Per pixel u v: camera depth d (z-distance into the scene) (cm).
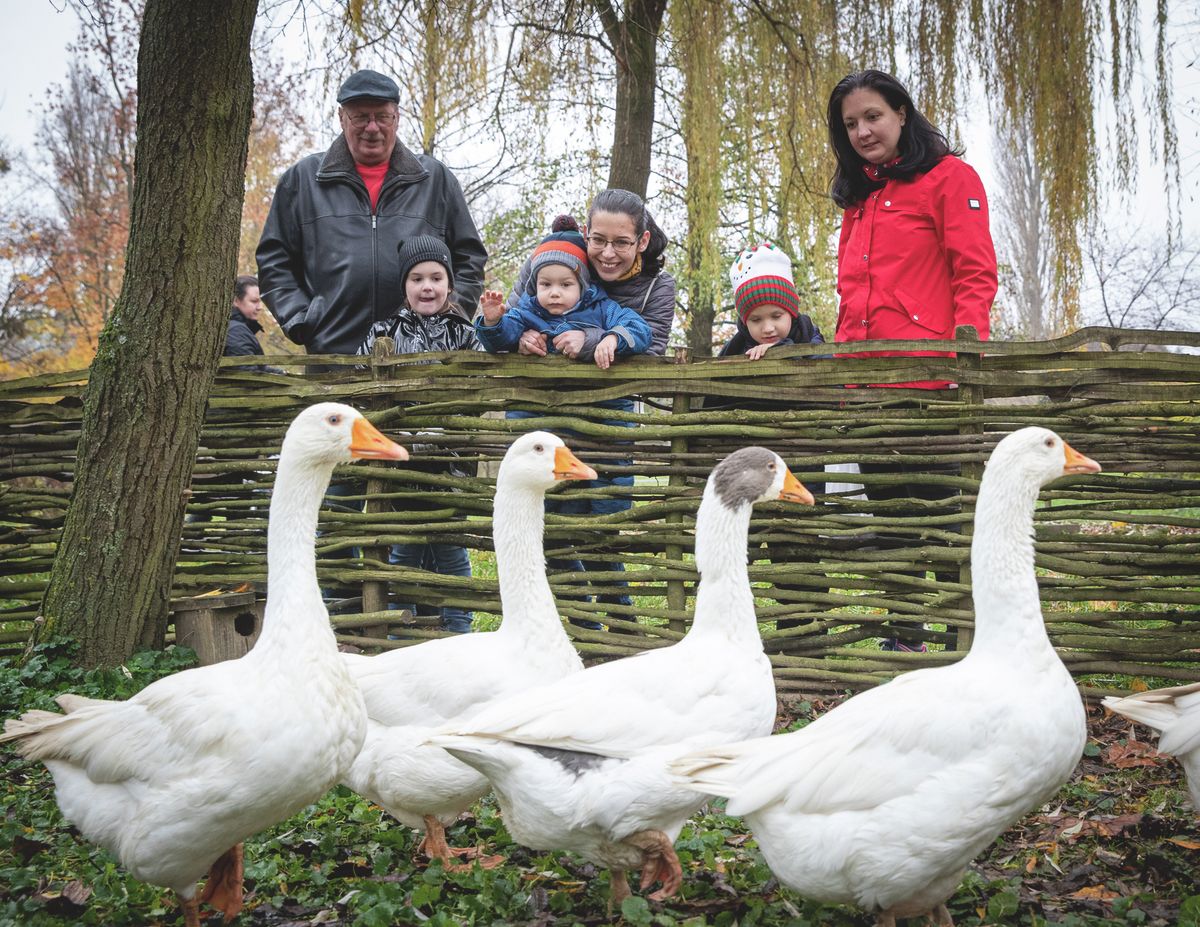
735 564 411
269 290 762
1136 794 499
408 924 357
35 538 713
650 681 379
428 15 920
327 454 373
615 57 1085
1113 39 1066
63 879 405
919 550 611
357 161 754
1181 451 587
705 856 421
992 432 612
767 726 399
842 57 1136
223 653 683
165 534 637
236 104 625
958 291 627
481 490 671
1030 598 345
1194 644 593
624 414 643
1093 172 1084
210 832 347
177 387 630
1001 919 363
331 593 719
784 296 695
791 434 624
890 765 325
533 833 377
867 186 665
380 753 431
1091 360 591
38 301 2445
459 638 457
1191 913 357
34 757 366
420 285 711
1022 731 323
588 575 655
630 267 690
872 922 369
